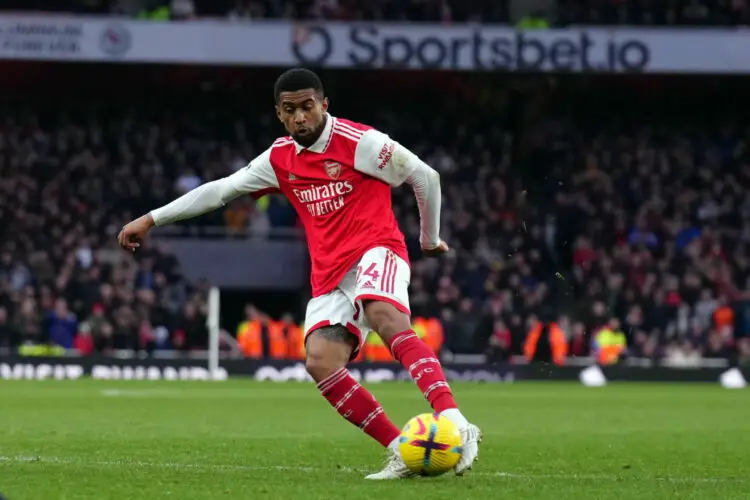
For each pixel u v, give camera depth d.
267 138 101.56
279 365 75.69
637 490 18.42
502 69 90.62
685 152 102.81
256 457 24.05
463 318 81.38
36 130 97.31
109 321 79.69
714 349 83.38
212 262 89.62
